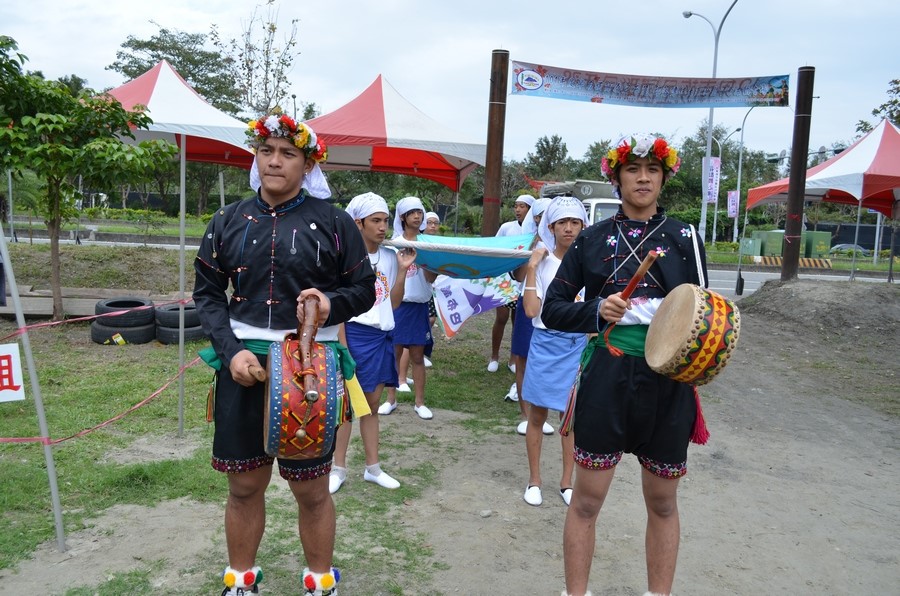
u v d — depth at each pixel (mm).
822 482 4855
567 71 9484
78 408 5496
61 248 11352
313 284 2572
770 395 7305
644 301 2637
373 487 4375
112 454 4570
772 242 29641
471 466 4859
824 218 47688
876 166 11508
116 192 8805
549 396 4109
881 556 3746
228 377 2551
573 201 4207
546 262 4242
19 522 3559
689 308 2387
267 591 3068
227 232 2557
